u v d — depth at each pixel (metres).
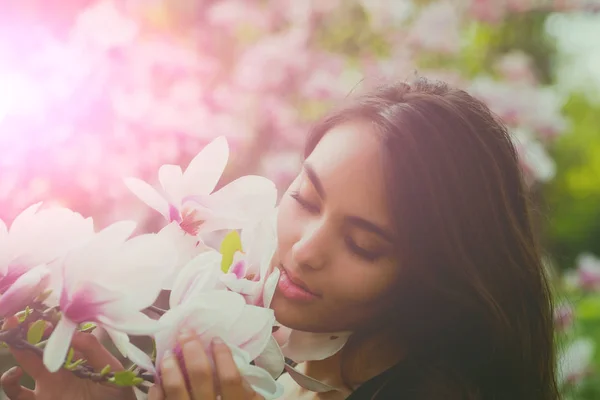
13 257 0.69
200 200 0.76
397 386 0.93
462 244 0.90
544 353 0.99
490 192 0.91
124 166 1.58
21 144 1.46
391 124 0.87
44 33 1.66
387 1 2.37
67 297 0.65
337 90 2.14
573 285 2.45
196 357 0.68
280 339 0.93
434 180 0.88
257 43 2.26
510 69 2.65
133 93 1.67
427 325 0.92
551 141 2.35
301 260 0.87
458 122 0.91
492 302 0.92
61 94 1.52
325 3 2.31
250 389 0.70
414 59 2.45
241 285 0.74
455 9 2.64
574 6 2.87
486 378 0.95
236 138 1.88
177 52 1.83
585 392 2.20
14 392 0.83
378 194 0.86
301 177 0.90
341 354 0.94
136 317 0.66
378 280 0.87
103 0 1.82
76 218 0.70
